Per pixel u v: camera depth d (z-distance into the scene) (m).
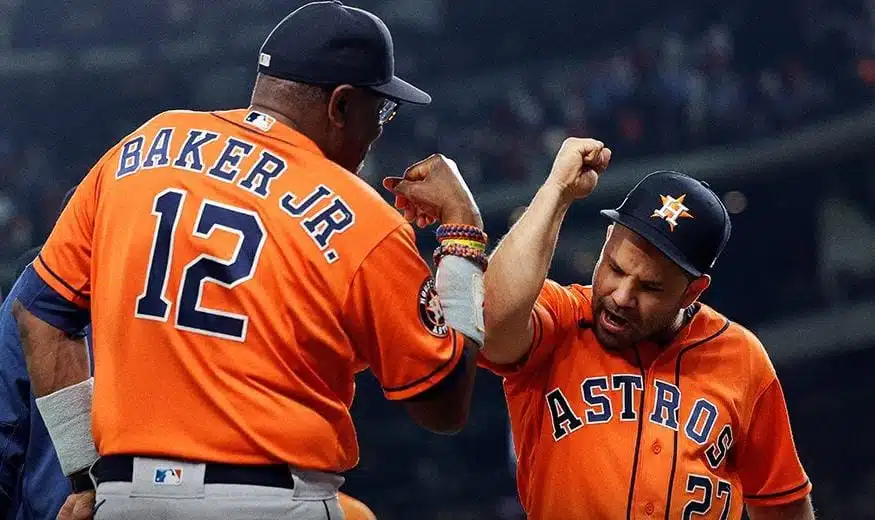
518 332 11.68
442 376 9.77
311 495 9.46
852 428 61.06
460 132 77.94
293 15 10.17
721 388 12.42
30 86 80.50
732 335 12.80
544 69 83.62
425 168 11.13
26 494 12.17
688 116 72.19
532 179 71.62
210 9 84.19
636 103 73.12
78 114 81.25
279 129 9.91
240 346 9.27
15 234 68.88
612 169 70.31
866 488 57.91
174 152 9.83
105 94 81.56
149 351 9.36
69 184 76.75
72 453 10.33
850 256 65.06
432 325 9.77
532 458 12.53
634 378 12.32
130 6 83.31
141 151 10.00
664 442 12.03
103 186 10.06
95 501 10.01
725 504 12.30
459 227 10.78
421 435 61.69
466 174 73.12
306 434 9.37
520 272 11.46
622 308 11.94
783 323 64.12
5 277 65.81
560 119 76.75
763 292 66.81
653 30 81.31
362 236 9.52
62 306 10.26
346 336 9.62
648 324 12.04
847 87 72.94
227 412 9.19
